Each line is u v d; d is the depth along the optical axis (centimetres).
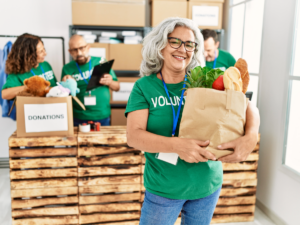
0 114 378
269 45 254
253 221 248
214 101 96
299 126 220
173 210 121
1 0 363
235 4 332
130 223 233
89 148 220
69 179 222
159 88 117
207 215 124
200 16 344
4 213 252
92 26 338
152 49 115
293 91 225
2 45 371
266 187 260
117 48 343
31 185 218
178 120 114
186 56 114
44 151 215
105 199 228
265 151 262
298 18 219
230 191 242
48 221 225
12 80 260
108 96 302
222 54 297
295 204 220
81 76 291
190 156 98
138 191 231
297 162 223
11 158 214
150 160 122
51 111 209
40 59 269
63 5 377
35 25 374
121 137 222
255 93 287
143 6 339
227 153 97
